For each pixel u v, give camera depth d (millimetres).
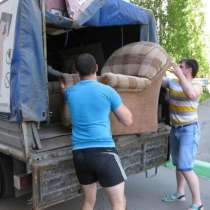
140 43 4680
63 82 3889
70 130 3959
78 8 4207
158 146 4801
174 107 4379
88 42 6184
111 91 3258
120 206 3246
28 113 3418
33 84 3482
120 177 3217
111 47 5879
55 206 4641
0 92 3750
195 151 4379
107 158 3178
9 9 3602
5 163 4035
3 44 3688
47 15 3891
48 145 3604
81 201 4797
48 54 6496
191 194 4719
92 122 3191
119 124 3895
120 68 4500
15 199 4777
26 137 3439
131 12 4953
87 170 3264
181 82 4176
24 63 3434
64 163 3566
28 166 3408
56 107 4219
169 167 6320
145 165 4590
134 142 4336
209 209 4574
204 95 16109
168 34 14023
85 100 3205
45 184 3430
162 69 4219
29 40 3471
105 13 4625
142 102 4082
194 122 4340
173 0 13836
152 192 5234
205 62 15727
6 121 3771
